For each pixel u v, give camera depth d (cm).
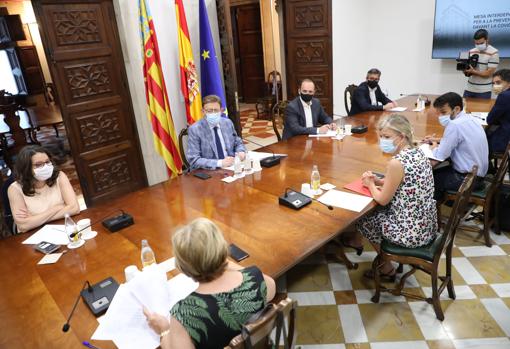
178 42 390
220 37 402
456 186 278
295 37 538
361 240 279
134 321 122
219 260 109
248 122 726
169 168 389
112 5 367
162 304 127
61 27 342
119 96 390
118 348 117
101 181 397
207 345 105
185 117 433
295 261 157
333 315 222
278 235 177
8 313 138
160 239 183
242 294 111
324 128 348
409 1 597
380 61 657
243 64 873
